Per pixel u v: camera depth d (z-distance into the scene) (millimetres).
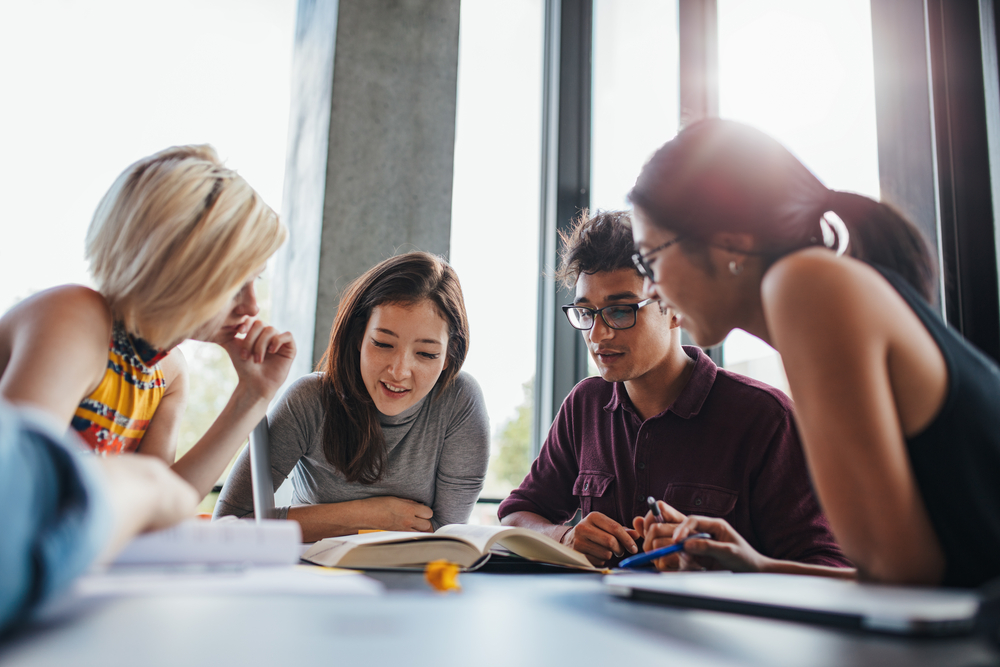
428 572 581
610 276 1248
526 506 1428
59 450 325
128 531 420
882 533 561
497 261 2432
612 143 2441
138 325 901
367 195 2213
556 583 684
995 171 1463
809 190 736
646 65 2334
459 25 2404
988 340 1441
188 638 325
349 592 511
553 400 2395
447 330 1394
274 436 1379
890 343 582
